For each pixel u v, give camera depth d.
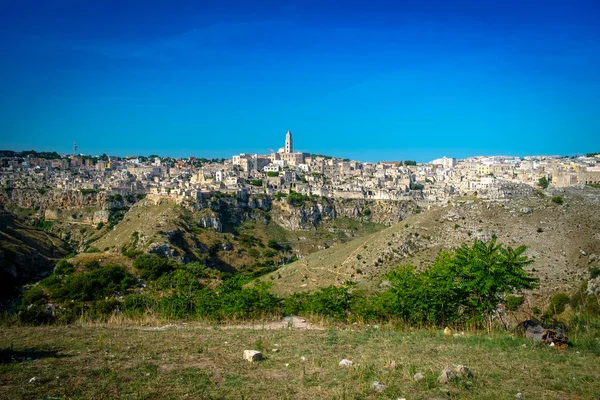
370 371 22.78
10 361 25.19
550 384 20.52
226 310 48.06
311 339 32.22
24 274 138.38
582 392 19.47
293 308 53.06
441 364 23.91
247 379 22.02
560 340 28.69
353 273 108.00
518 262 38.91
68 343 30.23
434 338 32.56
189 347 29.05
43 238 190.75
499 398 18.94
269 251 194.00
